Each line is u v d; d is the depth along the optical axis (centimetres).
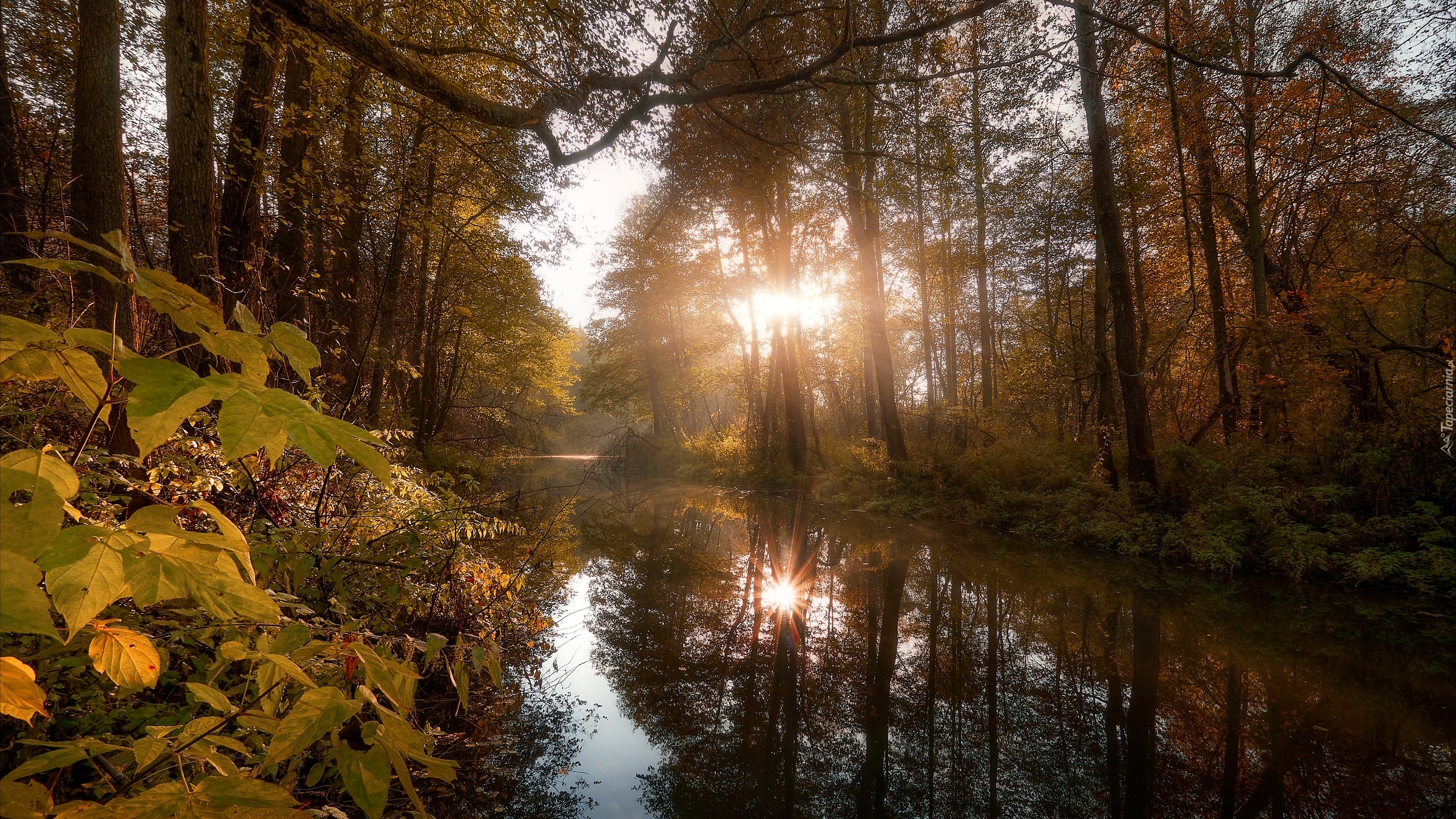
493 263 1308
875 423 1750
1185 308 1399
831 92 617
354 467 449
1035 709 452
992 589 757
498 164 841
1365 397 910
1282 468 898
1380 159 1003
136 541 76
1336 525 772
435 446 1173
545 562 798
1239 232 1144
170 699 217
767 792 353
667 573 858
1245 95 1037
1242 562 799
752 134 555
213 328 77
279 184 520
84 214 365
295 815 84
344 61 562
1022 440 1316
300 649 109
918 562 901
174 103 404
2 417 232
